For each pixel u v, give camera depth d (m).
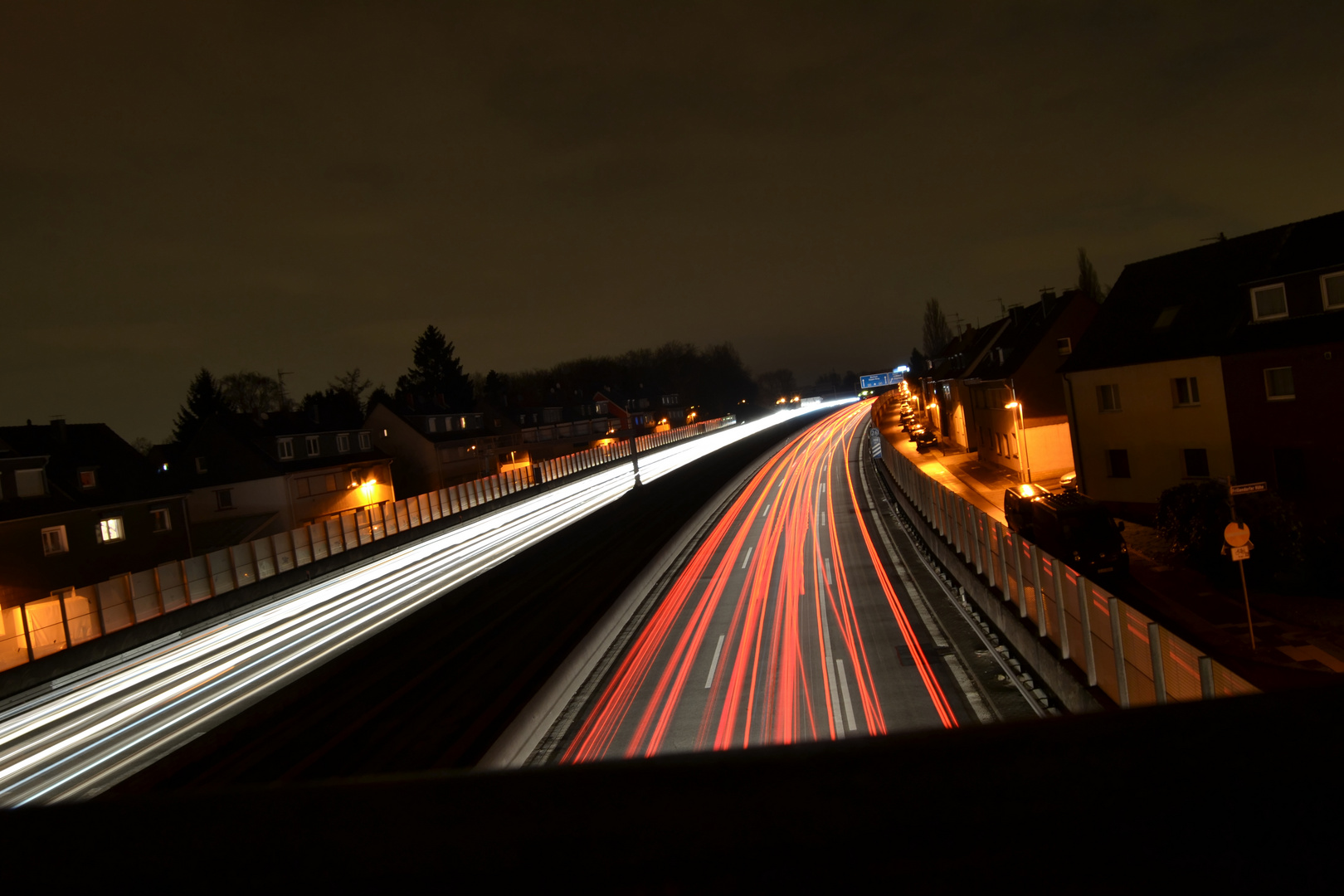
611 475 79.75
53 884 0.61
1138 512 29.62
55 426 43.31
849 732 15.55
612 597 27.42
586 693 20.03
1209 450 26.89
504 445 87.25
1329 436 23.28
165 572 32.00
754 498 53.22
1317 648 15.32
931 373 73.81
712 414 161.88
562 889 0.58
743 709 17.44
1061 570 14.01
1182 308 28.98
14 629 25.78
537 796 0.64
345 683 22.70
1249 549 15.98
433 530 52.97
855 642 20.66
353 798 0.67
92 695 25.17
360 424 68.38
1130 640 10.96
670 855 0.56
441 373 114.75
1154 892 0.55
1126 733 0.65
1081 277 74.81
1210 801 0.56
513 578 34.66
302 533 40.88
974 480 45.31
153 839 0.66
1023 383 42.00
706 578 31.09
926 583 25.72
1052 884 0.56
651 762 0.67
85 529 39.69
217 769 18.20
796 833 0.59
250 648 28.66
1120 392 29.78
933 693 16.73
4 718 23.94
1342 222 25.16
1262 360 24.72
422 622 28.84
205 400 88.75
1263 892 0.54
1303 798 0.57
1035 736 0.65
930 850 0.56
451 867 0.58
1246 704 0.64
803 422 133.50
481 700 19.12
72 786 18.58
